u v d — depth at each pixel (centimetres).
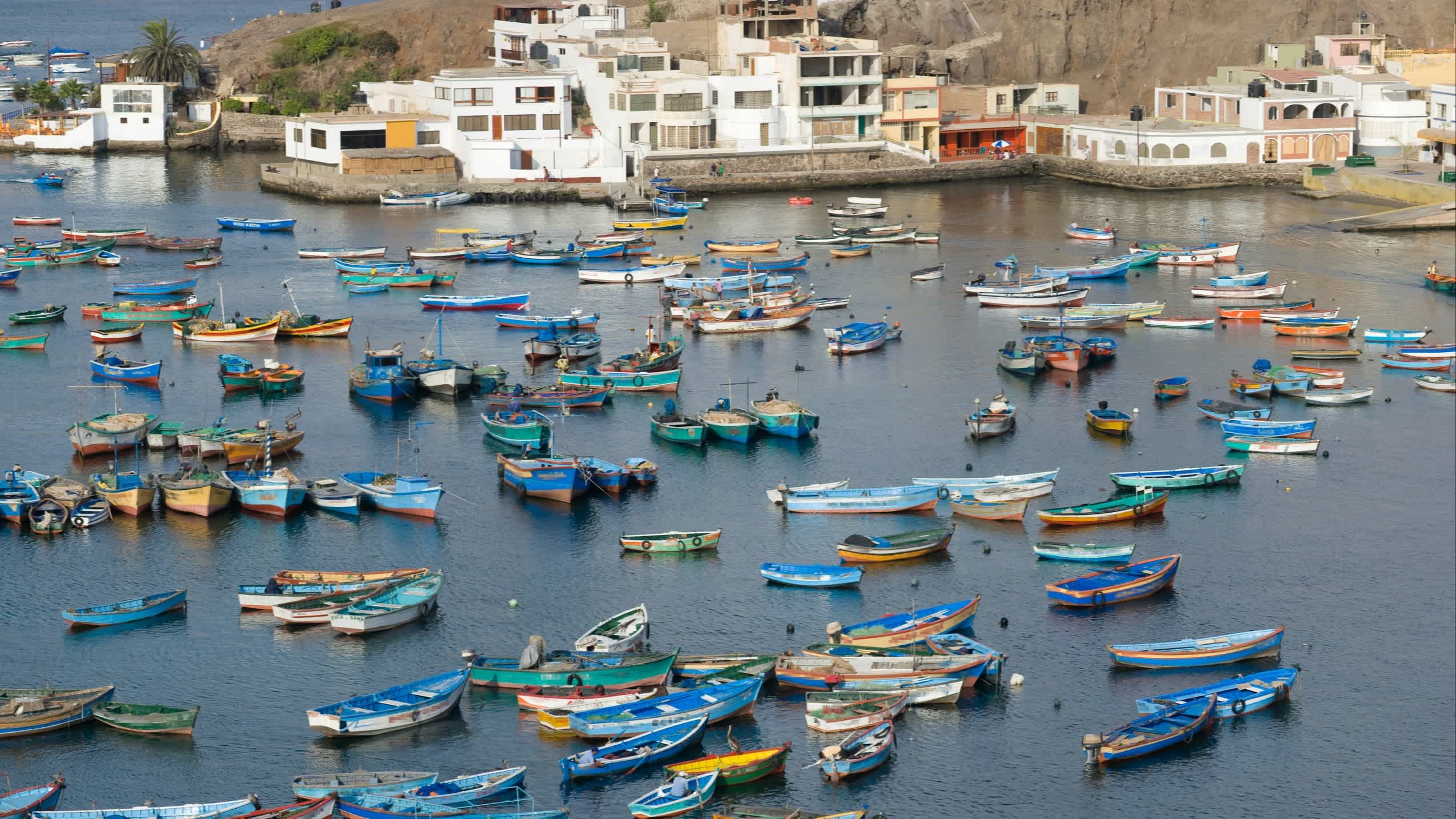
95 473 11931
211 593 10000
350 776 7800
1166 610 9906
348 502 11188
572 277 18312
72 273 18375
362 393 13688
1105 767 8256
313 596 9719
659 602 9906
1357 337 15988
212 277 18250
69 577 10188
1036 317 16238
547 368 14712
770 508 11419
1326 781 8200
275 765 8144
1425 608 9975
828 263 19175
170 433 12450
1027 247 19938
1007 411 13000
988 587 10150
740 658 8875
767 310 16225
